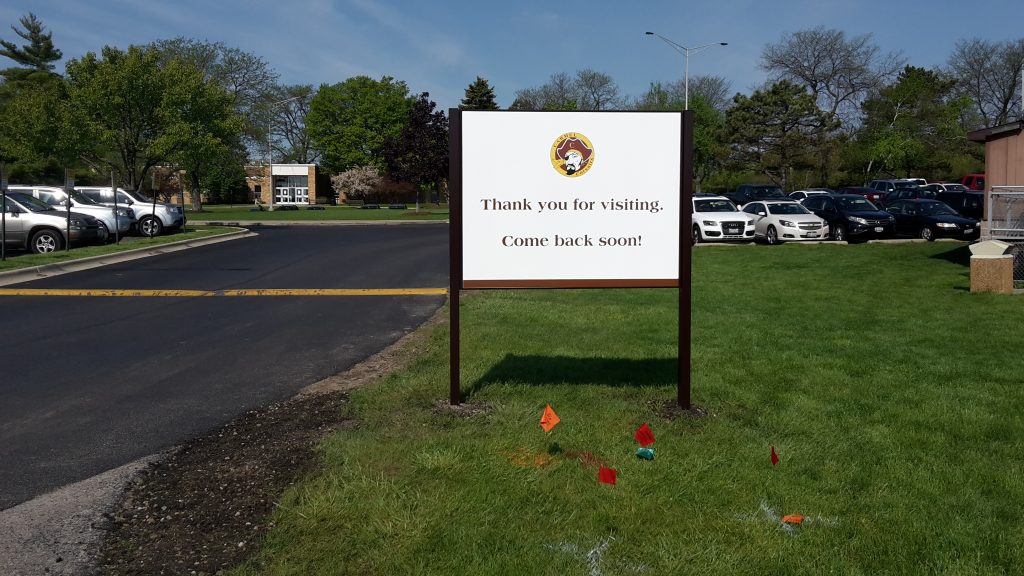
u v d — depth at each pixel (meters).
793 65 68.25
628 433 5.25
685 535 3.77
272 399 6.52
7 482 4.68
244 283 14.32
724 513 4.02
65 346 8.70
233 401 6.46
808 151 56.78
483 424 5.47
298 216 44.31
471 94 61.44
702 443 5.06
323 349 8.56
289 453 4.95
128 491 4.47
